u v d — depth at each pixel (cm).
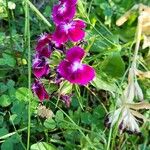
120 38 23
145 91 21
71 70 18
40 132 19
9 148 18
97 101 21
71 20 19
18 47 21
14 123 19
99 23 23
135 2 24
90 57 20
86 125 20
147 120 19
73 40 19
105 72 20
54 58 19
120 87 19
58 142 19
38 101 19
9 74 21
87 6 23
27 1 19
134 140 20
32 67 19
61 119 19
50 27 22
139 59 21
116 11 23
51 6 24
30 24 23
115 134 18
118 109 19
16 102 19
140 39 21
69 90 19
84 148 18
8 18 22
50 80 19
